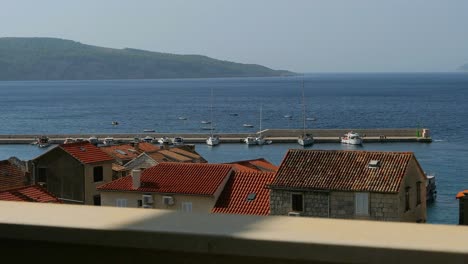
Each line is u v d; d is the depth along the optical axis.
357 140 133.25
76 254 4.21
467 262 3.33
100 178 50.28
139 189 43.78
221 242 3.79
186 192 41.38
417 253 3.41
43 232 4.19
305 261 3.63
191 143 141.12
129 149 74.19
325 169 36.62
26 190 32.25
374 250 3.48
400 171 34.94
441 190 82.62
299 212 35.81
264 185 41.03
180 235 3.86
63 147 49.88
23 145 144.00
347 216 34.50
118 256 4.11
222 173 42.91
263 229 3.82
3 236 4.29
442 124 182.00
